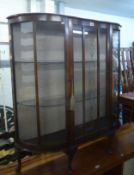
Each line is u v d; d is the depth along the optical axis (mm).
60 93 1730
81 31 1744
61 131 1770
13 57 1698
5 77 3184
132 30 5289
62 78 1705
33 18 1534
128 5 3885
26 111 1755
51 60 1675
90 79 1958
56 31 1636
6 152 2295
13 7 3088
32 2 3221
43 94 1701
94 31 1849
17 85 1748
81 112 1902
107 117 2076
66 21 1607
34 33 1556
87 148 2191
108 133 2070
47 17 1542
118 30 2059
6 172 1798
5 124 2854
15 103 1760
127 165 2096
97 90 1978
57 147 1704
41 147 1675
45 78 1683
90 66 1935
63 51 1659
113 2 3660
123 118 3189
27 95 1733
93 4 3785
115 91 2164
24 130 1784
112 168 2020
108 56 1972
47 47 1650
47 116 1739
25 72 1698
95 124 1992
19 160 1789
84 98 1882
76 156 2041
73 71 1714
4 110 2906
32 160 1973
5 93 3215
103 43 1959
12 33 1660
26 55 1669
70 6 3934
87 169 1826
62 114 1758
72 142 1760
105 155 2057
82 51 1795
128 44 5250
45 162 1944
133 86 4367
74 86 1811
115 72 2121
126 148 2186
